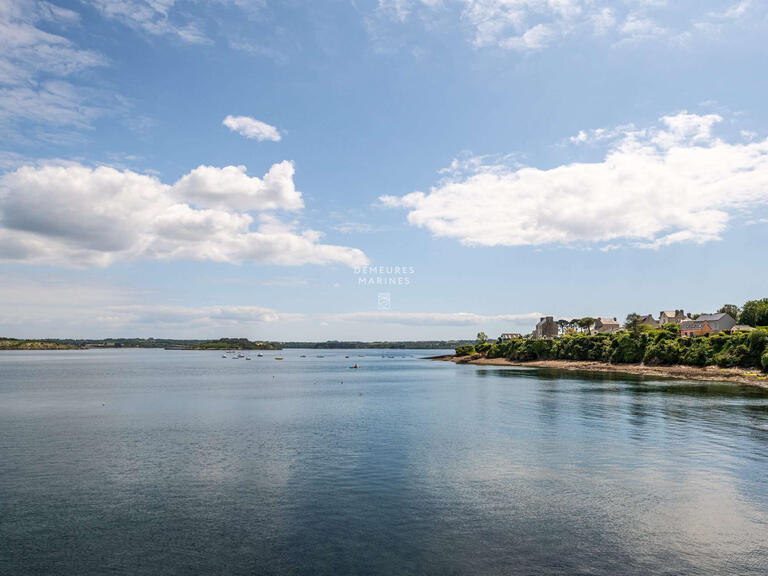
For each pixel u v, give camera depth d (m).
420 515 32.34
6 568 25.25
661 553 26.73
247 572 24.83
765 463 44.81
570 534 29.23
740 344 142.00
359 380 160.88
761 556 26.39
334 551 27.11
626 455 48.03
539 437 57.22
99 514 32.66
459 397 102.50
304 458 47.72
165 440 57.12
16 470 43.59
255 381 157.00
